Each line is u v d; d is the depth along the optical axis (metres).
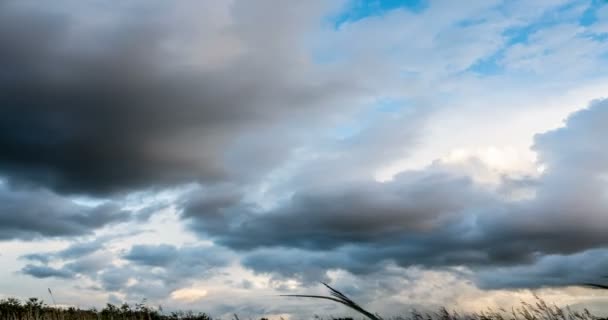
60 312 12.77
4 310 11.98
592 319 5.93
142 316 13.02
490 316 6.76
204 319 12.84
